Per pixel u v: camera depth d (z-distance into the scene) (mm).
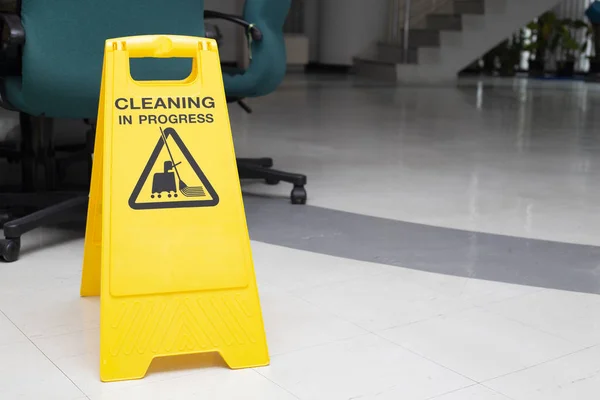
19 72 2086
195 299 1413
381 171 3355
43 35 1971
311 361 1438
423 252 2154
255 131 4512
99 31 2025
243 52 9188
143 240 1414
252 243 2203
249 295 1438
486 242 2270
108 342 1355
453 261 2078
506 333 1592
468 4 8977
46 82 2002
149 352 1373
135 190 1430
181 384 1341
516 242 2277
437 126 4961
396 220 2500
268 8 2389
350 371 1398
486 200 2838
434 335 1571
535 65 10914
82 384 1331
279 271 1960
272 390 1320
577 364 1451
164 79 2117
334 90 7344
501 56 10211
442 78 8836
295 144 4055
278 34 2486
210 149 1489
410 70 8641
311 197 2811
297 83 8039
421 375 1388
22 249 2111
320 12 9906
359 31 9523
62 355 1446
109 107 1452
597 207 2771
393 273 1967
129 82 1479
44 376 1358
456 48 8805
